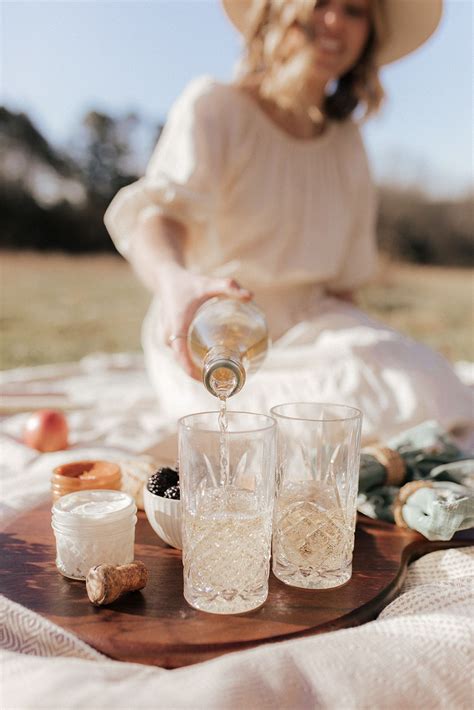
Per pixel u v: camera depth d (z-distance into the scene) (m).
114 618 0.94
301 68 2.10
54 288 10.91
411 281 12.18
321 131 2.44
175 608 0.97
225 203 2.21
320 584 1.03
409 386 1.81
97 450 1.98
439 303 10.98
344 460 1.04
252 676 0.80
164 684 0.79
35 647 0.89
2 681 0.81
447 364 1.95
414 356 1.88
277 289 2.27
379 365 1.85
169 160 2.06
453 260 12.30
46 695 0.77
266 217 2.19
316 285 2.36
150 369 2.31
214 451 0.96
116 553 1.05
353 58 2.23
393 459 1.40
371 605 1.00
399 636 0.89
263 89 2.23
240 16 2.39
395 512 1.28
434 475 1.41
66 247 12.35
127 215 2.01
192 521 0.97
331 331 2.07
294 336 2.09
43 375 3.30
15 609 0.92
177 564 1.12
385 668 0.83
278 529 1.06
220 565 0.95
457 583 1.09
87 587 0.98
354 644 0.87
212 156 2.05
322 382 1.86
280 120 2.28
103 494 1.14
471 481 1.42
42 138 12.42
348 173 2.43
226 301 1.36
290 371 1.96
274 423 0.99
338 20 2.07
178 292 1.43
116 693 0.77
